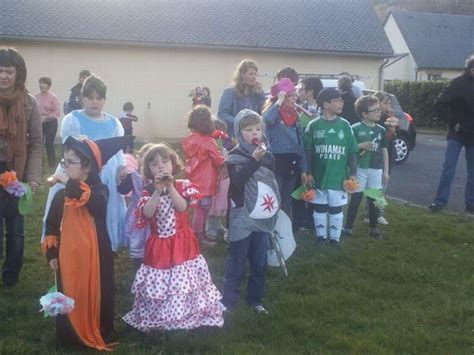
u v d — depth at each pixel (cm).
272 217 379
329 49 1716
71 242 324
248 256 388
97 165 332
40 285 425
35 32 1491
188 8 1703
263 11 1773
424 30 3675
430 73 3559
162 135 1627
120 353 321
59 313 311
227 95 522
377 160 568
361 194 574
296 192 517
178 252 340
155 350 325
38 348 328
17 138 393
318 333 353
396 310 394
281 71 543
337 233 529
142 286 341
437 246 553
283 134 503
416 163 1216
